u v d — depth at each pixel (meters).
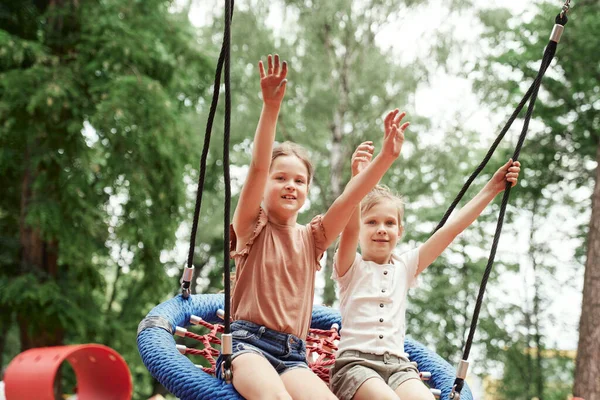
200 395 2.38
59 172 9.88
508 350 16.55
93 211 10.25
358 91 12.32
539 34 13.59
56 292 9.86
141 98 10.39
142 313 12.87
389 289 2.93
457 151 12.45
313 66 12.16
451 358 17.12
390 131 2.52
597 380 8.67
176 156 10.94
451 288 16.84
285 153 2.71
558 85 13.71
